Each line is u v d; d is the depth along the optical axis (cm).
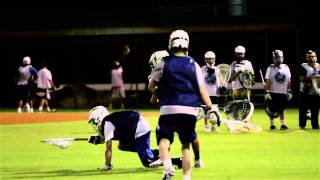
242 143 3450
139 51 7788
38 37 7681
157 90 2020
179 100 1917
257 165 2622
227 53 7606
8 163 2791
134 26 7375
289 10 7681
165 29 7338
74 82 7488
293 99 7075
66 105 7294
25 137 3928
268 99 4184
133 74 7812
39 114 6016
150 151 2411
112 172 2475
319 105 4200
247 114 4050
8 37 7594
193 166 2592
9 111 6644
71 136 3931
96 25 7438
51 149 3300
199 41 7356
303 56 7088
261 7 7744
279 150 3125
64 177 2375
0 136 3997
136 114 2427
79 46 7931
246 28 7181
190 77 1930
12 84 7981
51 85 6425
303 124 4272
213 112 2209
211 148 3238
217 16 7244
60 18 7550
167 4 8131
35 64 8019
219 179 2270
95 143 2528
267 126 4494
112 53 7900
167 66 1936
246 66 4112
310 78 4162
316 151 3075
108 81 7944
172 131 1934
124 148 2464
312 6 7050
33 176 2416
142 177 2336
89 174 2439
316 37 7075
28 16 7494
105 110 2453
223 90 4119
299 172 2434
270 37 7512
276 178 2289
